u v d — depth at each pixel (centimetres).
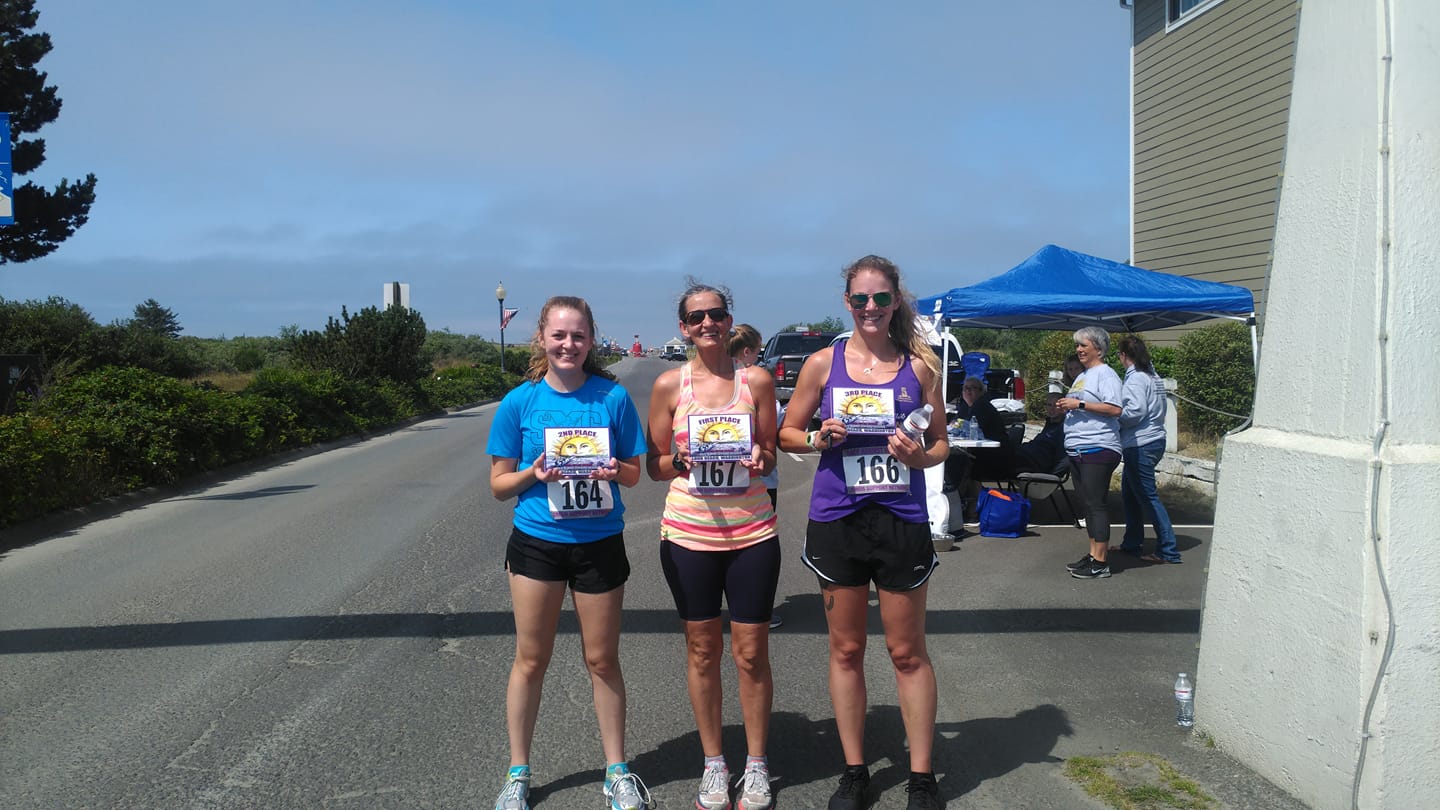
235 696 463
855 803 343
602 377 356
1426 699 298
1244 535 363
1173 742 393
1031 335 2502
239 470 1398
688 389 360
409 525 919
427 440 1889
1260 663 353
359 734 418
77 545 838
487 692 469
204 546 823
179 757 394
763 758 355
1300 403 344
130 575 713
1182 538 842
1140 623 575
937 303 915
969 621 584
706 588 347
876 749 403
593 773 380
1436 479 297
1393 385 304
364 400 2098
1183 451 1158
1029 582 680
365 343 2512
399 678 488
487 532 881
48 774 378
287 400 1727
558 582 346
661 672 496
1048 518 949
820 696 464
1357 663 305
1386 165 309
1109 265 945
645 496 1120
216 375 3212
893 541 336
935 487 810
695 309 352
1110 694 455
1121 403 682
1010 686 470
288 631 568
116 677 489
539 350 355
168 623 584
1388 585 297
